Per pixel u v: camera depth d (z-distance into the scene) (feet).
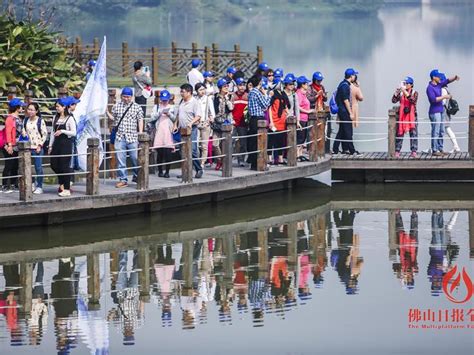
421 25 521.24
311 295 77.66
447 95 109.70
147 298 77.20
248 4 611.47
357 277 81.61
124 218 94.84
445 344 68.49
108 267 83.71
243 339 69.36
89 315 73.77
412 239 91.56
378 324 71.97
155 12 530.68
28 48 130.62
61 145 89.81
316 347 68.13
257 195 105.60
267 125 102.99
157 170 102.01
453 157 109.29
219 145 103.24
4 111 121.70
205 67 169.78
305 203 103.65
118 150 94.27
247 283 80.38
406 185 110.93
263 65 109.09
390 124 110.22
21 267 83.41
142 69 114.11
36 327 71.51
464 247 88.99
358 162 109.70
